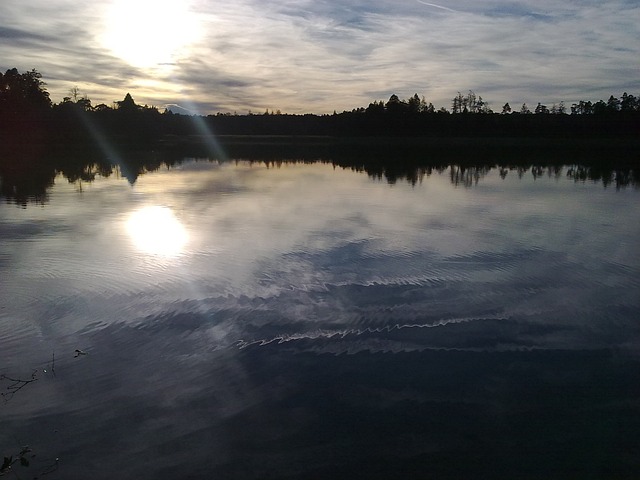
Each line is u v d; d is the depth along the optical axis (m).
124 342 8.96
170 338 9.10
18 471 6.04
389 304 10.44
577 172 36.91
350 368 8.22
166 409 7.20
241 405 7.32
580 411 7.16
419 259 13.20
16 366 8.20
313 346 8.87
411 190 26.48
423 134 92.00
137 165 42.84
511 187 28.03
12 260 13.05
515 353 8.65
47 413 7.08
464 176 34.19
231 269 12.36
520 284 11.53
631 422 6.92
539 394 7.55
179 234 15.73
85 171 36.97
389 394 7.57
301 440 6.62
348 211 19.78
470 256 13.51
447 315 9.98
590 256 13.66
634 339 9.07
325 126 106.19
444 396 7.52
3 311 10.03
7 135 68.69
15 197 23.72
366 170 38.66
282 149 69.06
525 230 16.59
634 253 13.97
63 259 13.11
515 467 6.16
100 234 15.80
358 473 6.07
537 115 88.81
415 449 6.46
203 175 34.41
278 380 7.90
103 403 7.31
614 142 76.00
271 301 10.55
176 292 10.98
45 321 9.66
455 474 6.06
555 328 9.48
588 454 6.36
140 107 85.44
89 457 6.29
